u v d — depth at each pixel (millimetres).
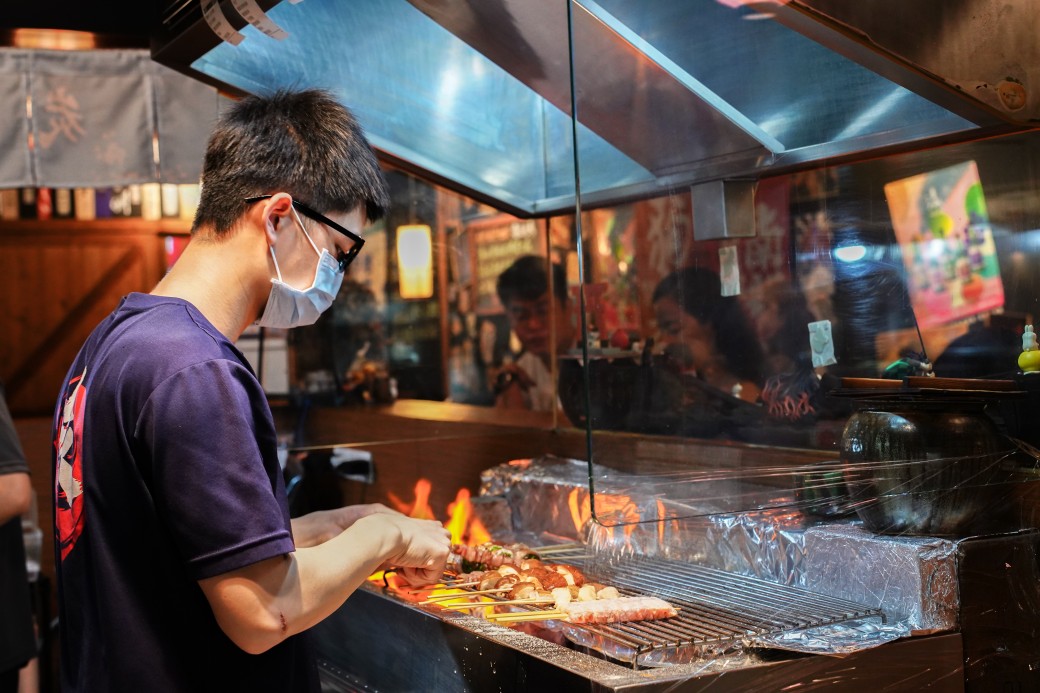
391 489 3473
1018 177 1922
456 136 2955
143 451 1177
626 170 1914
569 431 3195
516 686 1562
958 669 1605
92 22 3838
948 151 1893
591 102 1849
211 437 1152
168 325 1225
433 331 3465
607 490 1664
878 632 1580
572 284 3168
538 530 2762
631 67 1804
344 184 1409
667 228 1889
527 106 3047
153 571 1201
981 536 1677
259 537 1146
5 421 2598
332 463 3439
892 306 1891
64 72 3977
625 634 1594
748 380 1827
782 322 1882
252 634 1156
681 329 1816
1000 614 1652
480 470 3463
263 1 2057
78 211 7449
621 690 1360
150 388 1168
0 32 3812
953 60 1874
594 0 1712
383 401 3494
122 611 1195
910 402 1712
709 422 1794
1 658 2572
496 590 1973
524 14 1997
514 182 3160
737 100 1840
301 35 2338
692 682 1419
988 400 1724
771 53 1834
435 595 2037
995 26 1889
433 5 2115
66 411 1296
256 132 1360
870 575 1719
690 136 1871
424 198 3324
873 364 1891
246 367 1290
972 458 1676
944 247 1906
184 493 1135
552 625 1772
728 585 1929
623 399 1725
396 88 2670
